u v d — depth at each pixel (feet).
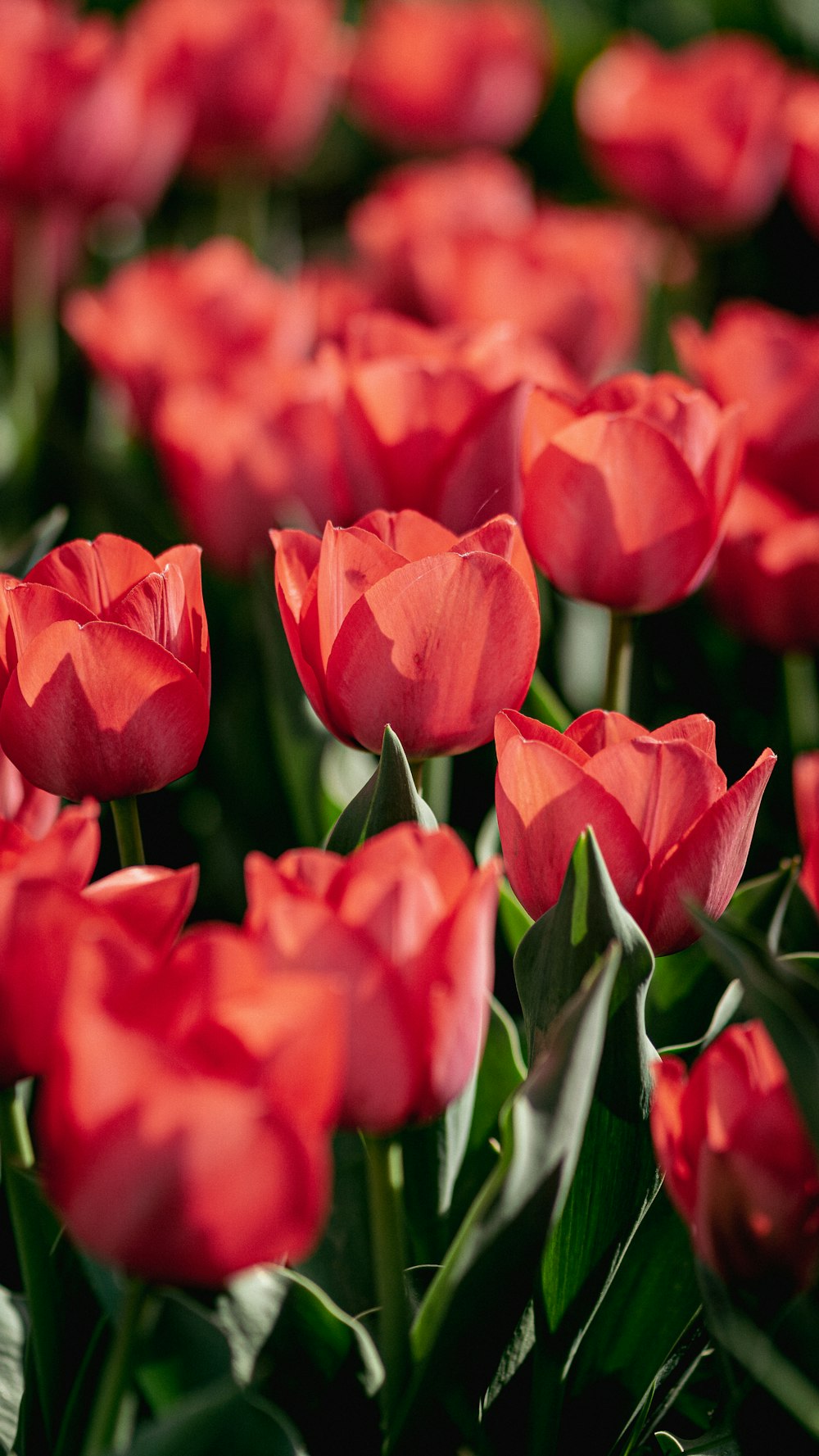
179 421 5.68
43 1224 4.20
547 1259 4.14
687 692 5.96
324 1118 3.75
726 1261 3.98
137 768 4.16
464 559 4.13
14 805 4.39
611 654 4.57
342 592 4.19
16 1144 4.05
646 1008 4.52
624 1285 4.21
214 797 5.57
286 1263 4.22
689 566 4.45
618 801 4.09
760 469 5.18
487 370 4.64
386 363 4.54
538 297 6.34
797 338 5.21
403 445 4.56
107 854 5.22
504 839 4.17
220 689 5.82
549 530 4.46
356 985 3.81
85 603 4.24
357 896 3.82
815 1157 3.93
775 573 5.09
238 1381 3.92
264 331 6.48
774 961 3.94
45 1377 4.10
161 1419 3.83
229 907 5.22
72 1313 4.15
